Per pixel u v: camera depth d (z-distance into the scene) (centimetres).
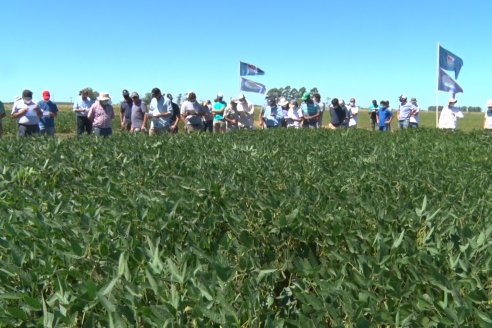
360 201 423
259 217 422
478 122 5500
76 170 625
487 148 955
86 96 1795
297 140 1098
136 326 239
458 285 273
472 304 254
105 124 1608
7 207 450
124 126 1906
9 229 346
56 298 262
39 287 290
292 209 412
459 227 362
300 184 531
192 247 319
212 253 335
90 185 521
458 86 2262
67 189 535
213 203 448
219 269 274
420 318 242
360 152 864
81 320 263
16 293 263
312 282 294
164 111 1574
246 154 785
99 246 319
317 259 382
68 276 305
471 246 308
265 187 546
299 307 291
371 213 394
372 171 593
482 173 618
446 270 297
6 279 288
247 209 441
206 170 598
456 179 564
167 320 220
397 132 1446
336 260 329
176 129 1656
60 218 389
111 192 478
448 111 1886
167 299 249
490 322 228
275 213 412
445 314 241
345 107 2330
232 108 2055
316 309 247
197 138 1097
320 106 2166
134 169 614
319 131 1412
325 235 371
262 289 289
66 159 674
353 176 566
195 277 265
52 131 1766
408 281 279
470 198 469
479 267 288
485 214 407
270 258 354
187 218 398
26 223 381
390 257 300
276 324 238
